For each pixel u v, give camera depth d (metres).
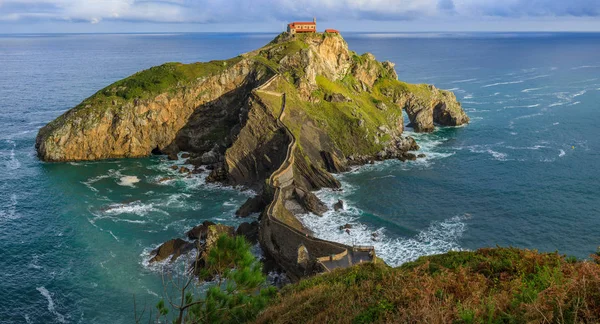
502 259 31.38
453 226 83.31
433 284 24.69
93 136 127.00
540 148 129.88
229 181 110.69
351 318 23.94
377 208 92.12
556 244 76.06
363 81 161.88
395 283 27.30
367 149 124.94
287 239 70.94
